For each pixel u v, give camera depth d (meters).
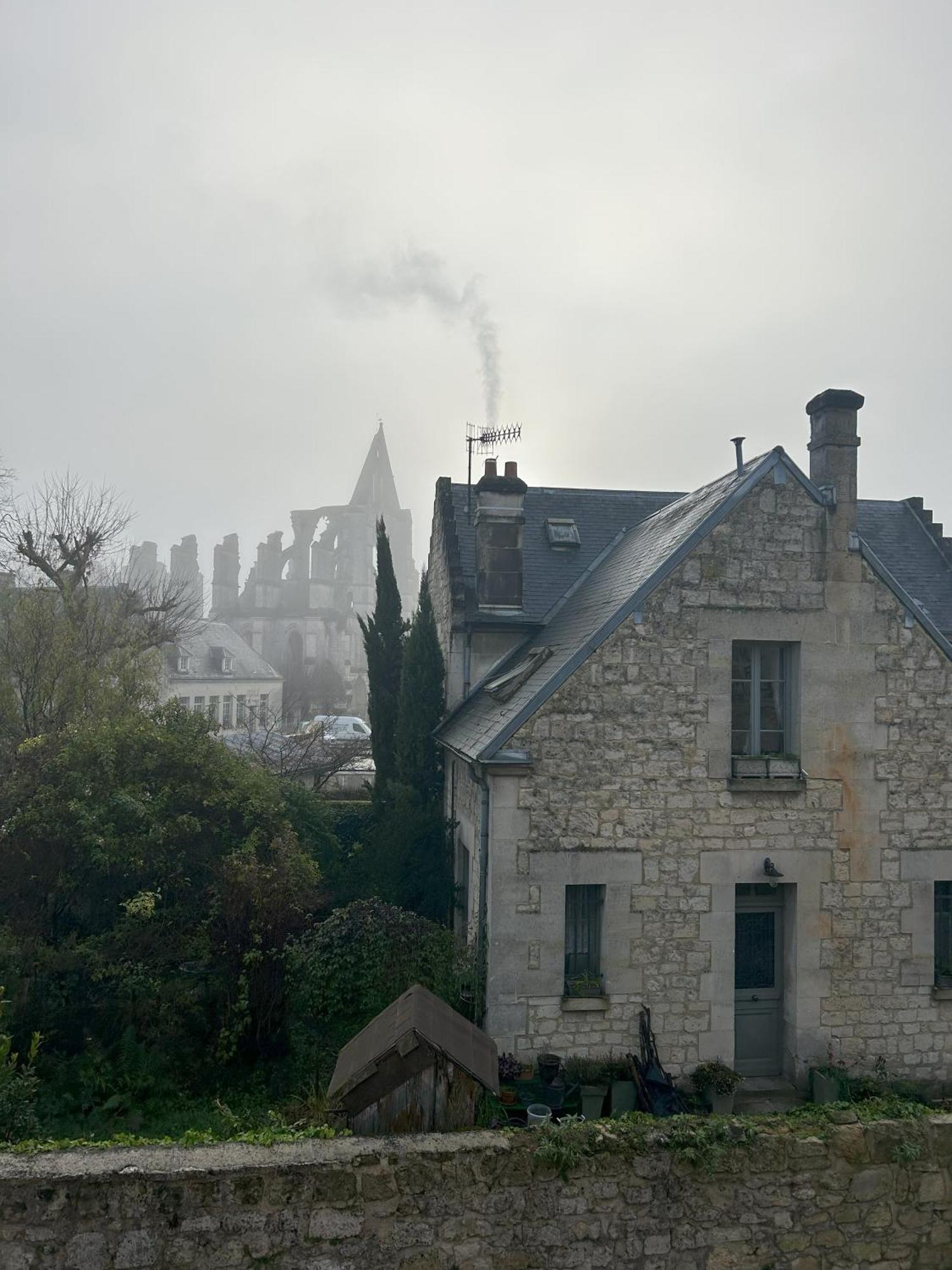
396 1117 7.10
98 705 16.33
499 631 15.08
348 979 10.42
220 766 13.44
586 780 10.38
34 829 11.49
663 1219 6.00
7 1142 7.46
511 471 15.28
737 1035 10.89
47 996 10.35
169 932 11.57
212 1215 5.55
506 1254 5.83
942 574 15.91
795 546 10.78
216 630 51.16
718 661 10.61
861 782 10.78
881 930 10.74
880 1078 10.47
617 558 15.10
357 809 18.11
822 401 11.08
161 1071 9.93
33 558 22.56
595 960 10.55
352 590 83.50
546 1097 9.62
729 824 10.56
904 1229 6.24
